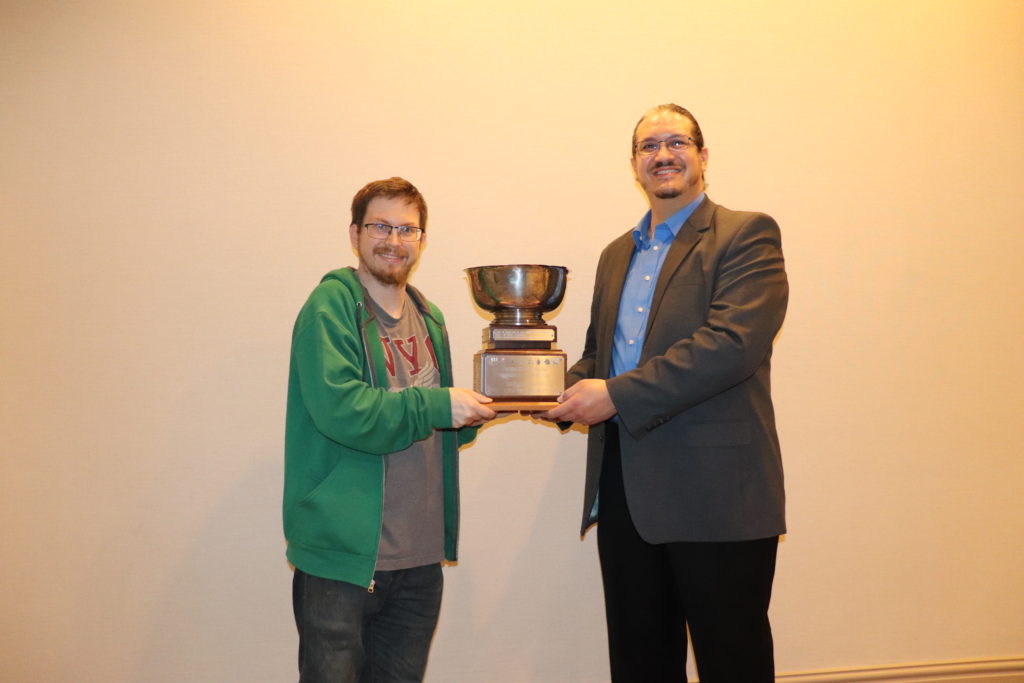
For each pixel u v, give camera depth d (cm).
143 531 212
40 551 209
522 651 224
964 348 244
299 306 219
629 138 233
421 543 162
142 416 214
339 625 150
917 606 238
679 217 184
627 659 179
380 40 223
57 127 213
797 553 234
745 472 164
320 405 147
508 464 226
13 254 212
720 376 158
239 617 214
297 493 159
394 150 223
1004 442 244
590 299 230
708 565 162
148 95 216
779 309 167
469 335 225
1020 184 246
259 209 218
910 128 244
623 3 233
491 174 227
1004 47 244
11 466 210
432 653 220
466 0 227
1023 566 243
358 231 167
